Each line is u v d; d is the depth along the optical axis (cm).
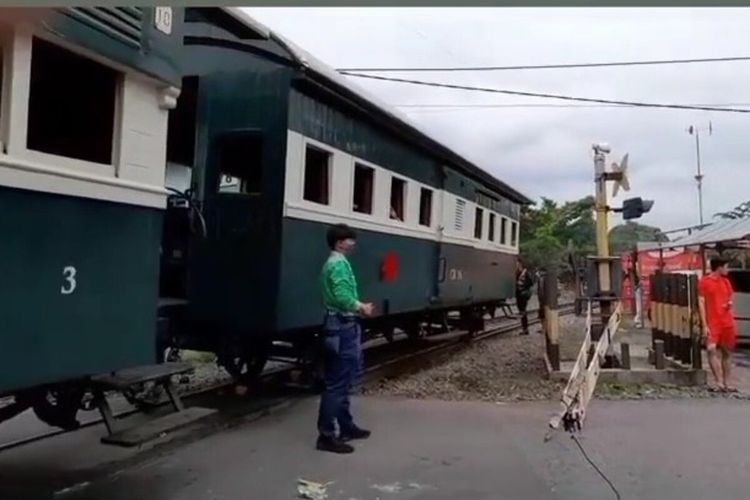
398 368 1154
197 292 789
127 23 421
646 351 1295
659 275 1134
